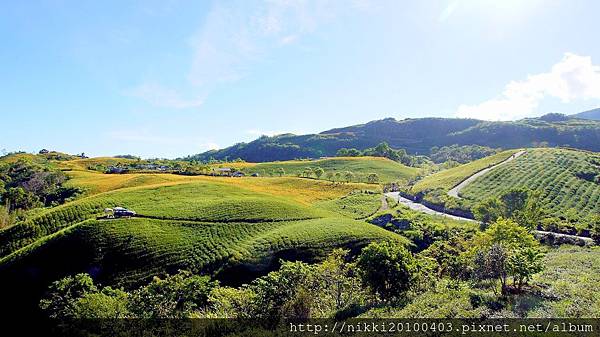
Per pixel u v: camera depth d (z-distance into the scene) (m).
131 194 98.06
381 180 168.62
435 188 129.50
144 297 31.84
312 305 28.70
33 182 141.12
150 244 66.62
